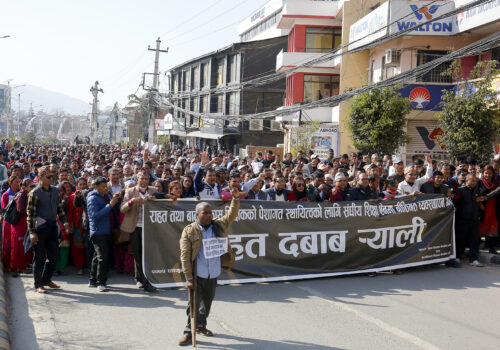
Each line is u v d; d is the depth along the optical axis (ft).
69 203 30.63
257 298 25.70
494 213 34.71
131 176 39.52
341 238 30.37
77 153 97.35
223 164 54.85
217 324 21.80
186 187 34.42
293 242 29.43
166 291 26.94
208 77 175.11
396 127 67.72
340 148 89.97
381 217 31.30
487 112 55.67
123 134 329.11
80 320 22.21
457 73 66.39
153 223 26.84
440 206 33.04
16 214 28.91
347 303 24.93
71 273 31.14
